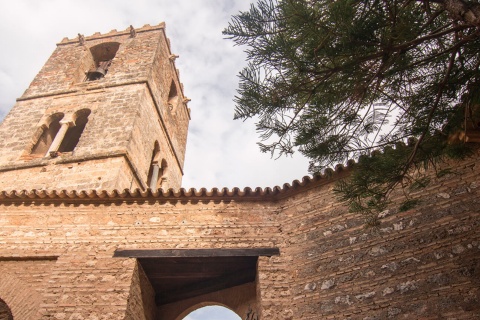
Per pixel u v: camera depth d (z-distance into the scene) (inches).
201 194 422.0
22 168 646.5
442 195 336.8
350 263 339.6
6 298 371.9
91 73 934.4
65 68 895.1
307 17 206.7
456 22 219.3
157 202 427.5
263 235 394.6
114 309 346.3
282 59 215.2
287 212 408.2
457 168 342.0
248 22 214.8
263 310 335.3
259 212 413.4
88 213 424.8
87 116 763.4
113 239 401.1
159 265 391.9
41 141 737.0
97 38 995.9
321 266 350.6
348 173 392.8
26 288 378.0
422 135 238.4
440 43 238.7
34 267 394.0
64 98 800.3
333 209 383.6
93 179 594.9
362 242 347.3
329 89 226.8
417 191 349.4
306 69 214.8
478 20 191.9
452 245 308.5
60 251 396.8
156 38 944.9
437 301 288.2
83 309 348.8
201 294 414.3
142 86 788.0
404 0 216.7
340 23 202.8
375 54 214.8
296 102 231.9
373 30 204.8
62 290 364.2
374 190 267.9
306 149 240.7
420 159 260.4
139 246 393.7
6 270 393.4
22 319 357.1
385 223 346.6
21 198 438.3
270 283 353.4
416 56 236.5
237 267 395.2
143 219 415.8
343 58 217.9
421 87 242.1
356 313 309.6
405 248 324.8
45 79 869.8
